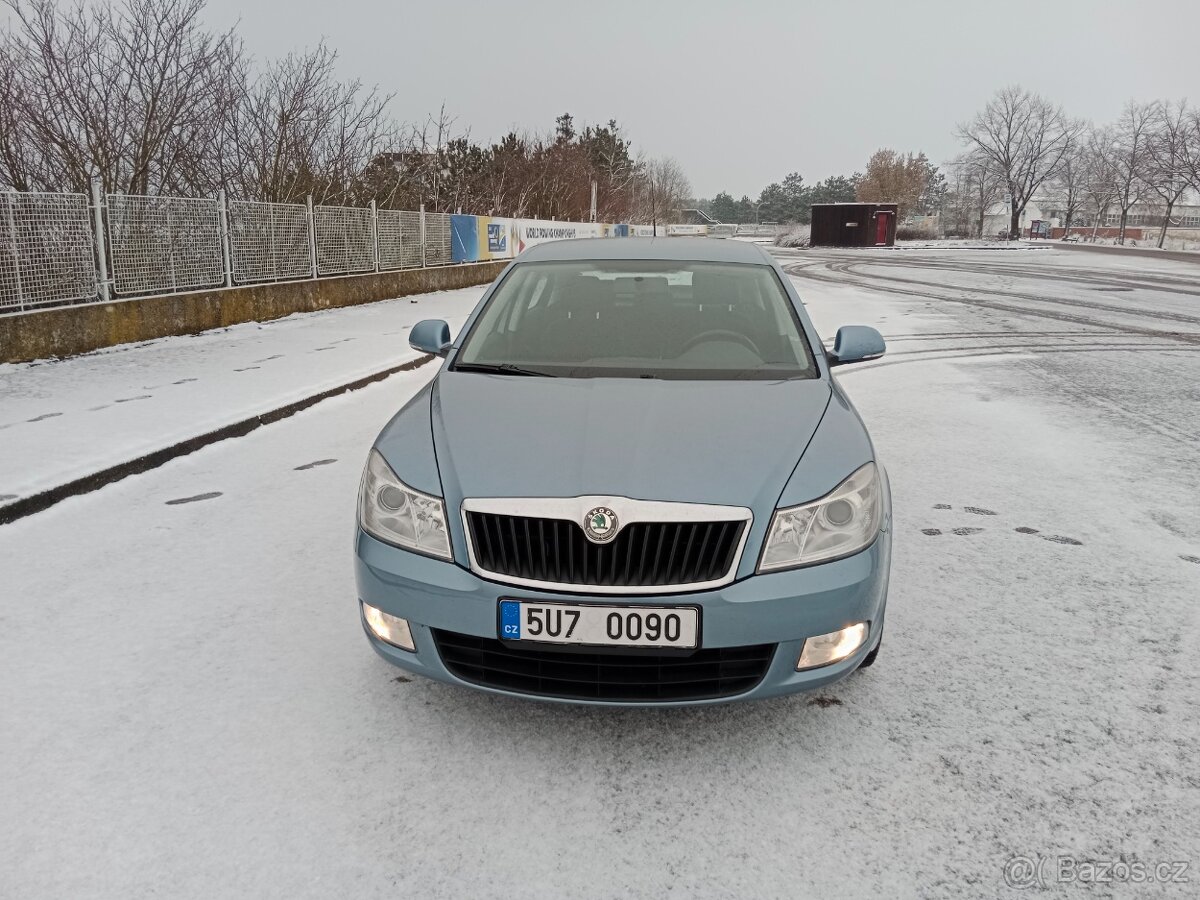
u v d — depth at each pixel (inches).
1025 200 2903.5
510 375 118.2
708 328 129.0
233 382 288.5
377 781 85.9
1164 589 133.6
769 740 93.7
